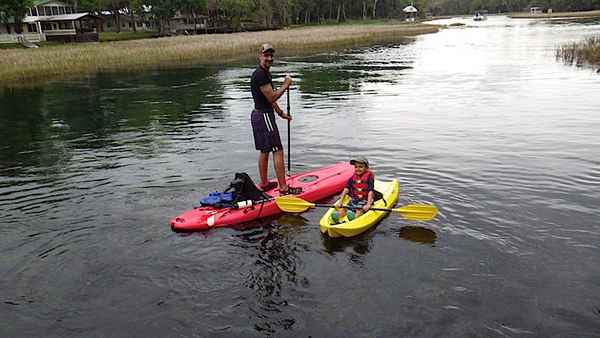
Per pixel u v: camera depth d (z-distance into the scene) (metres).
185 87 20.86
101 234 6.19
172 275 5.20
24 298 4.85
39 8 61.44
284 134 11.37
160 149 10.40
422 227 6.17
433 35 56.88
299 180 7.73
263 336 4.20
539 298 4.58
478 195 7.07
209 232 6.24
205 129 12.37
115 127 13.14
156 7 67.44
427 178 7.90
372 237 5.98
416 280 4.94
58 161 9.75
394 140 10.48
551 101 14.38
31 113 15.97
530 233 5.84
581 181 7.55
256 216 6.66
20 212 6.98
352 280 4.99
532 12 137.00
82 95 19.61
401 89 18.03
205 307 4.62
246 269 5.28
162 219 6.63
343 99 16.30
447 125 11.77
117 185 8.04
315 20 103.06
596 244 5.55
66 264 5.47
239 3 71.38
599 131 10.67
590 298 4.56
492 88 17.33
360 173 6.66
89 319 4.51
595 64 22.66
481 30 65.12
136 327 4.38
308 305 4.59
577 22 72.06
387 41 48.59
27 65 28.95
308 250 5.69
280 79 22.20
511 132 10.86
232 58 34.78
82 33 57.91
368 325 4.27
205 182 8.05
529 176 7.83
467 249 5.53
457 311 4.42
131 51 36.03
